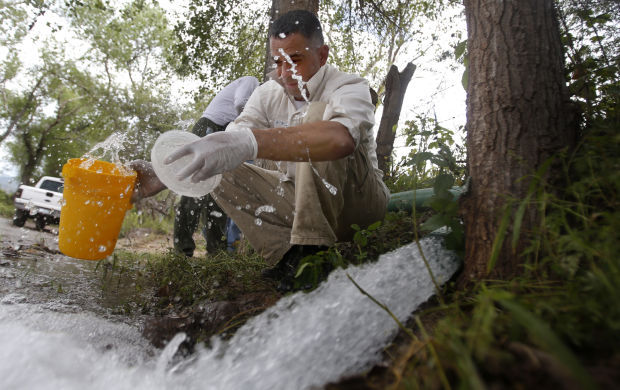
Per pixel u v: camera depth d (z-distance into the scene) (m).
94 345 1.60
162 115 12.70
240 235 4.14
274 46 2.21
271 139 1.86
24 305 2.02
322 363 1.24
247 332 1.58
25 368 1.19
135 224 10.95
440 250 1.79
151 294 2.69
